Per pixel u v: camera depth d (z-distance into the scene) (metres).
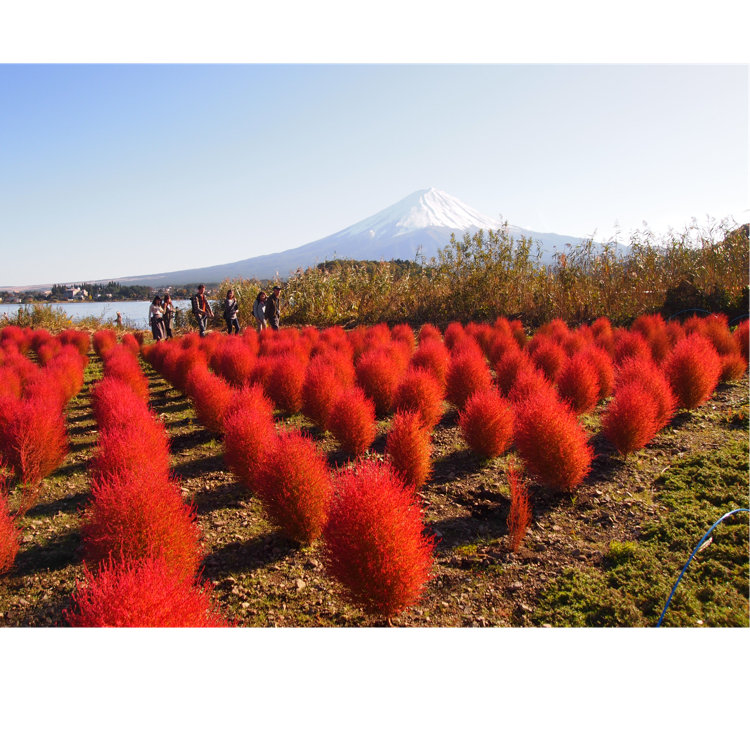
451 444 6.63
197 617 2.87
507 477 5.52
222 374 9.61
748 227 14.03
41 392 7.88
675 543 4.11
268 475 4.30
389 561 3.13
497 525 4.59
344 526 3.24
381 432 7.11
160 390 11.00
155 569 2.88
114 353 12.55
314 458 4.37
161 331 18.34
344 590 3.50
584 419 7.33
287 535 4.41
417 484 5.27
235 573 3.98
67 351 12.88
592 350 8.45
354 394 6.10
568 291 15.45
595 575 3.82
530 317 15.99
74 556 4.28
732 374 8.59
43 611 3.58
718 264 13.97
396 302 19.20
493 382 9.06
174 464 6.29
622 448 5.79
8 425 5.70
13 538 4.04
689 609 3.36
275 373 7.98
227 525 4.73
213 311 23.66
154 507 3.61
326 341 12.34
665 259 15.29
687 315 13.84
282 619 3.42
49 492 5.57
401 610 3.37
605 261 15.55
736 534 4.04
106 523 3.58
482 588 3.74
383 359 8.10
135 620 2.61
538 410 5.13
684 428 6.77
